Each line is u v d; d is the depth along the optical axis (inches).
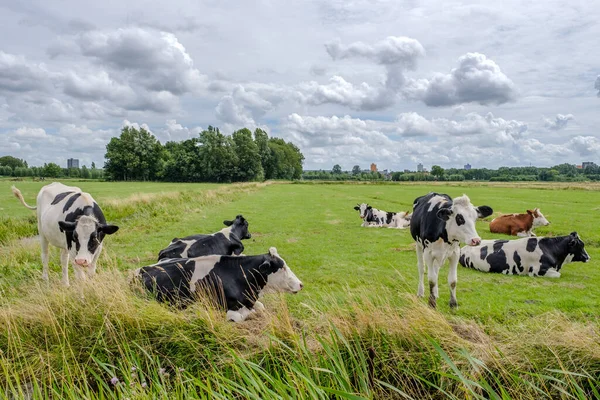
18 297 256.5
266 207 956.0
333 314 209.9
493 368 175.3
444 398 173.0
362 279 331.6
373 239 538.0
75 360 185.9
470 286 314.8
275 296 255.1
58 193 332.2
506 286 314.5
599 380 167.5
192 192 1124.5
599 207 923.4
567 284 319.9
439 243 253.4
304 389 151.1
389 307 210.8
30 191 1606.8
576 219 693.9
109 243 487.5
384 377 181.9
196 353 195.2
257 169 3838.6
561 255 343.6
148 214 740.0
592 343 177.5
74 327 206.7
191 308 224.1
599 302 270.4
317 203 1091.9
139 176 4008.4
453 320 228.7
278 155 4384.8
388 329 196.4
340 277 339.6
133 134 3969.0
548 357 178.5
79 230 269.4
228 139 3779.5
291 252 450.3
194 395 155.5
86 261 263.9
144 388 165.3
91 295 221.8
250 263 249.0
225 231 351.9
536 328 202.1
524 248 348.2
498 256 356.2
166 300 240.7
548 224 593.6
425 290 298.0
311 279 336.5
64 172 5098.4
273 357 182.2
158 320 209.0
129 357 191.5
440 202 258.4
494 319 240.2
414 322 197.5
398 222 669.3
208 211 840.9
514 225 581.0
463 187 2233.0
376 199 1270.9
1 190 1690.5
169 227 611.8
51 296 225.8
